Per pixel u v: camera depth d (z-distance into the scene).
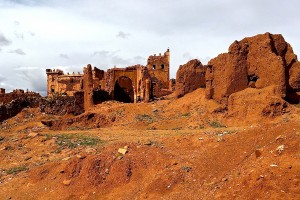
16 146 45.00
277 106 42.06
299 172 22.81
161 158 33.28
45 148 43.09
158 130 46.12
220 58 50.97
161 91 71.19
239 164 27.86
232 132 35.66
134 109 57.56
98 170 33.91
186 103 54.34
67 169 35.16
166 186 29.72
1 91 76.94
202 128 44.81
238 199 23.47
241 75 48.31
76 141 43.62
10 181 36.41
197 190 27.73
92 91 63.94
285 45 48.66
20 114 63.16
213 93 51.78
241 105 44.91
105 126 54.75
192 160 32.16
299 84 46.94
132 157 34.09
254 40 48.25
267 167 24.39
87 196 32.12
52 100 64.62
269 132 29.92
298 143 25.08
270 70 45.62
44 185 34.62
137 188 31.09
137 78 72.38
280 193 22.11
